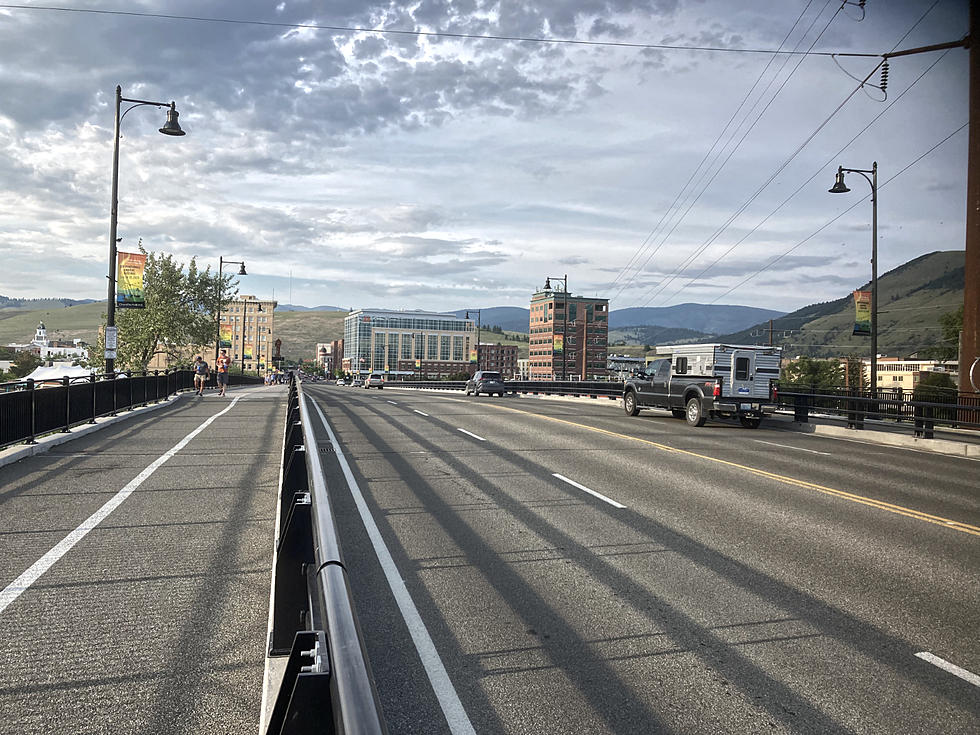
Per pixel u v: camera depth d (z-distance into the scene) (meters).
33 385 13.48
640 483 11.73
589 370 162.38
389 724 3.89
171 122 25.62
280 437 16.22
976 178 26.09
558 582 6.45
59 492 9.64
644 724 3.94
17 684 4.14
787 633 5.33
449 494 10.45
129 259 26.23
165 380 29.44
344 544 7.61
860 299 37.81
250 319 173.00
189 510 8.66
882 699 4.28
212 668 4.38
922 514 9.84
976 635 5.35
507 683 4.41
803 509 9.96
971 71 26.58
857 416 23.00
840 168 33.62
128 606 5.43
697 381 23.69
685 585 6.43
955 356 73.44
